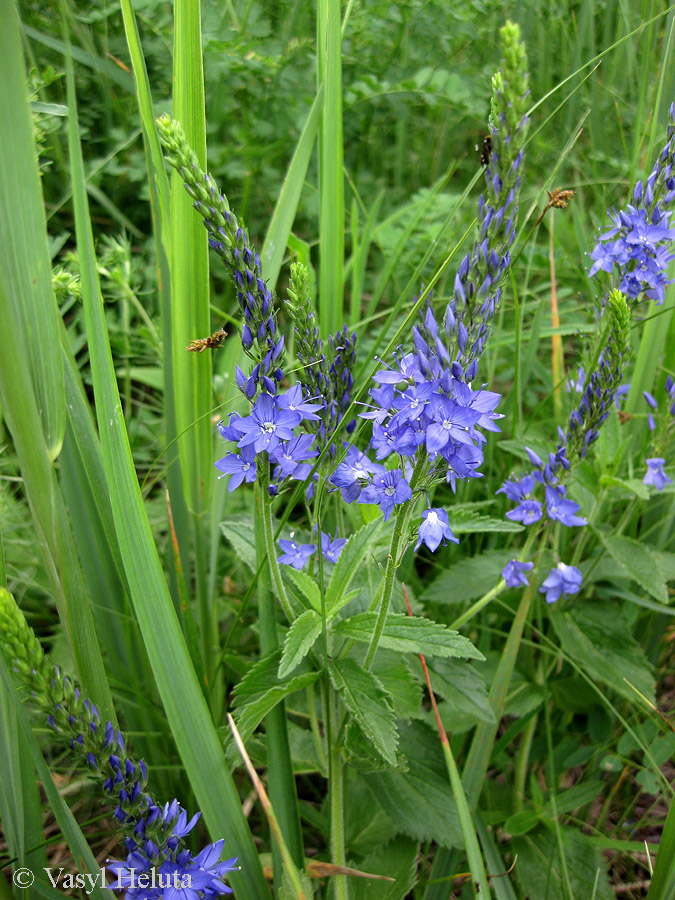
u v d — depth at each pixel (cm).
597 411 21
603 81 39
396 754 20
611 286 24
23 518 29
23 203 16
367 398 26
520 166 14
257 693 19
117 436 16
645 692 24
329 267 26
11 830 18
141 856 16
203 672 22
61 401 17
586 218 41
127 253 33
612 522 32
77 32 36
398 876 21
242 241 16
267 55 39
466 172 44
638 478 29
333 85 24
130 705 24
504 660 23
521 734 28
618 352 21
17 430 17
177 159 16
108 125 39
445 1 41
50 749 25
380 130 44
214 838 17
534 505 23
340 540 22
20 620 14
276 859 18
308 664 20
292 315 18
